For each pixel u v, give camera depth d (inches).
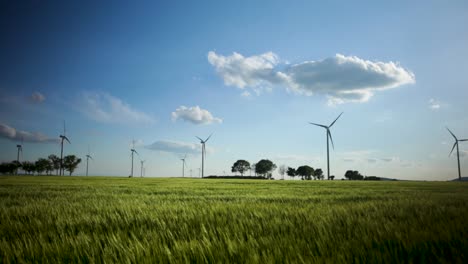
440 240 109.7
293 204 315.0
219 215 222.4
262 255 99.5
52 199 394.9
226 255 103.0
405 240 110.4
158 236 140.6
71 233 153.8
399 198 395.9
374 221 166.1
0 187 802.2
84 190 658.2
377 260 88.6
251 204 304.2
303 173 6776.6
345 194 537.6
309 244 113.6
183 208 255.1
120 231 154.5
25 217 221.3
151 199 397.1
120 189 715.4
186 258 98.5
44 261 104.1
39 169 6186.0
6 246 120.5
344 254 96.5
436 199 361.1
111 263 97.3
